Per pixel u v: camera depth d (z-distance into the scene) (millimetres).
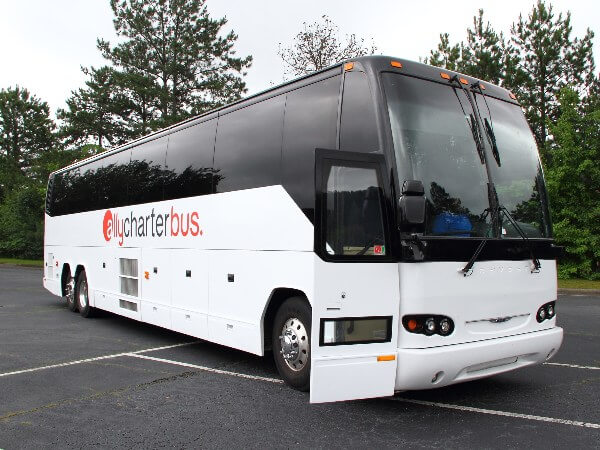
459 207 5352
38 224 38656
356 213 4996
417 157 5281
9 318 12109
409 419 5234
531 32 27750
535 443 4625
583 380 6660
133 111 39000
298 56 27781
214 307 7438
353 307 4906
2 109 58094
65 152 42562
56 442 4707
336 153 4961
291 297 6211
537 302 5777
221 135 7645
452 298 5102
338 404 5695
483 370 5363
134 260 9844
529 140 6359
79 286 12547
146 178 9602
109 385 6465
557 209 21516
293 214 6012
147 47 36656
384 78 5422
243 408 5578
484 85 6223
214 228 7504
